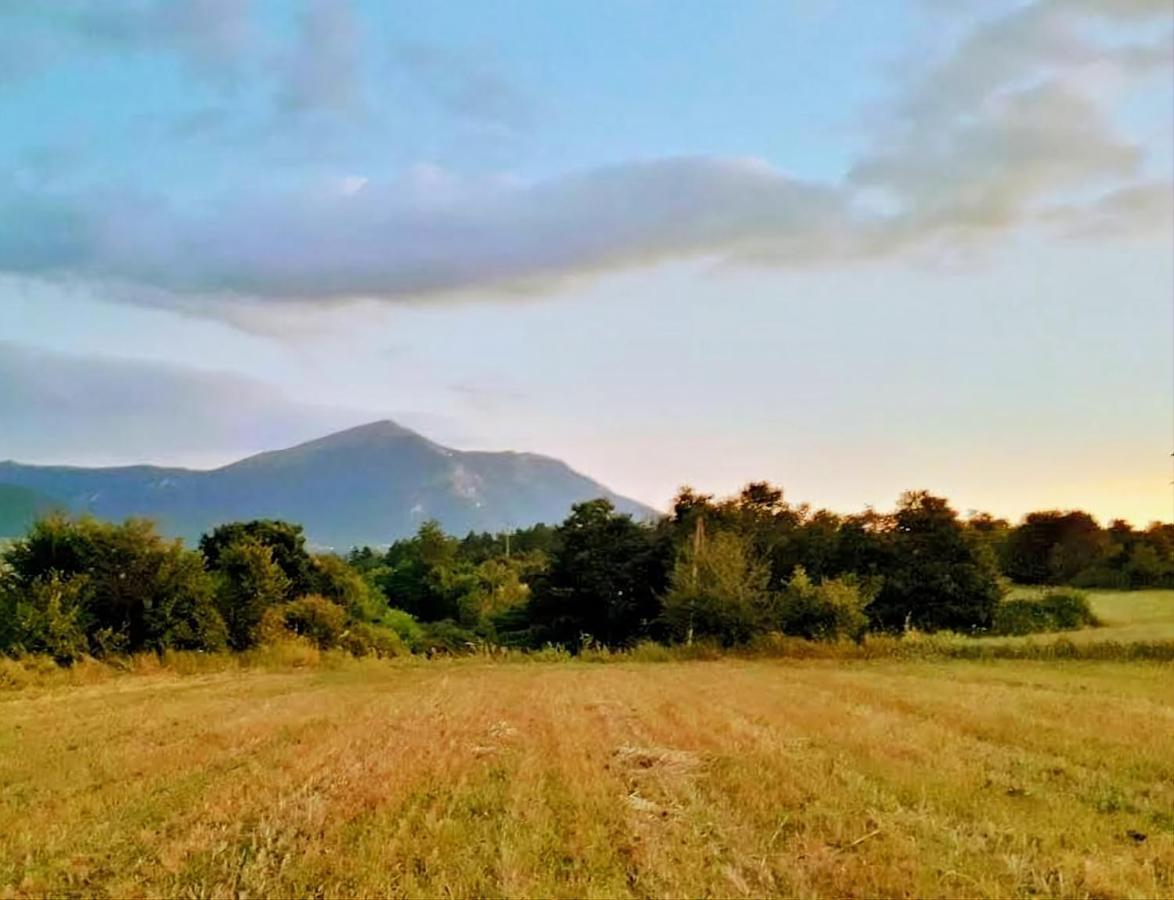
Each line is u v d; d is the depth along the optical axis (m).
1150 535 81.50
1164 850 7.43
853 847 7.41
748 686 23.58
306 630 46.03
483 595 95.25
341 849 7.45
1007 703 18.34
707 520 68.38
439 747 12.66
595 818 8.42
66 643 30.66
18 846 7.79
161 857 7.32
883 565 62.41
